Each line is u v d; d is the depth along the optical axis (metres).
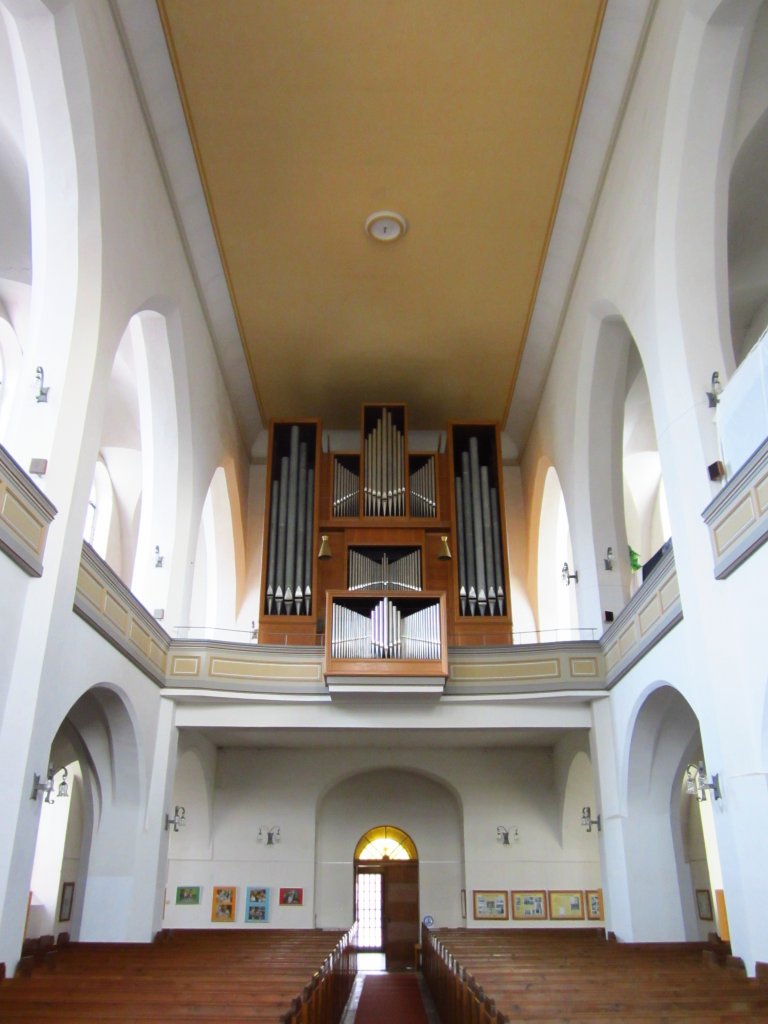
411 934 15.24
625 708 11.06
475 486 15.46
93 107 8.15
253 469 17.12
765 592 6.95
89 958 8.42
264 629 14.23
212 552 15.98
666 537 16.69
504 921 14.42
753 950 7.06
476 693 12.12
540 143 10.87
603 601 12.17
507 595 14.55
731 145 8.43
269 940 10.98
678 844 10.72
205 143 10.73
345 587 14.77
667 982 6.54
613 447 12.48
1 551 6.90
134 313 9.88
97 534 16.11
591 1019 5.10
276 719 12.12
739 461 7.62
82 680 8.72
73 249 8.23
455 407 16.28
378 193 11.59
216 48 9.56
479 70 9.93
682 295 8.60
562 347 13.41
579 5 9.22
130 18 8.91
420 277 13.08
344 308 13.72
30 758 7.15
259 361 14.93
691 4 7.90
